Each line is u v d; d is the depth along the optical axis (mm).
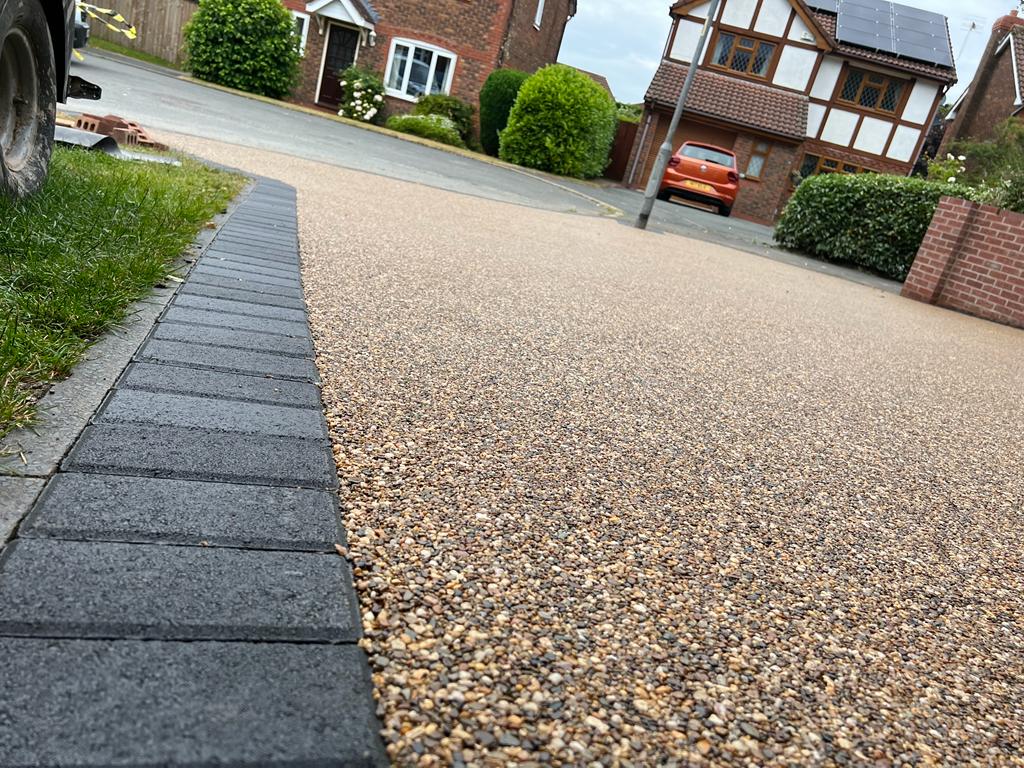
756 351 4355
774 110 23859
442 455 1992
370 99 21656
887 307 8125
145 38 23156
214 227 4258
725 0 24297
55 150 4918
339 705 1051
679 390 3170
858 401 3646
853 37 24906
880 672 1439
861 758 1189
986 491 2660
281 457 1735
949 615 1716
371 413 2166
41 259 2553
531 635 1324
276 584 1280
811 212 12398
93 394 1831
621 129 24328
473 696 1141
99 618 1104
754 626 1509
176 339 2342
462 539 1592
